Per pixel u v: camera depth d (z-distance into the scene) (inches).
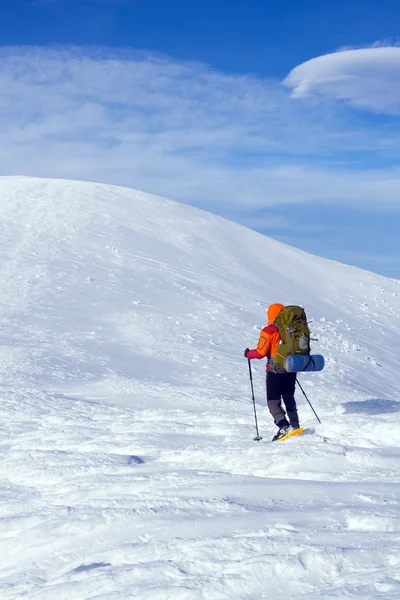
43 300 1093.8
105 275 1326.3
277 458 243.1
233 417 424.2
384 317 1696.6
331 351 1144.2
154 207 2006.6
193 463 261.6
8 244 1460.4
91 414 487.5
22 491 241.4
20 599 142.4
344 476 219.5
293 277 1814.7
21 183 2068.2
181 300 1237.7
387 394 928.3
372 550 141.3
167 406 565.6
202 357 861.2
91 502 203.2
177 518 178.9
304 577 132.6
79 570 155.9
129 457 282.4
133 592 132.8
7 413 490.9
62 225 1665.8
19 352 785.6
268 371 332.5
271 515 175.2
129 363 795.4
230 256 1771.7
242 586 130.0
